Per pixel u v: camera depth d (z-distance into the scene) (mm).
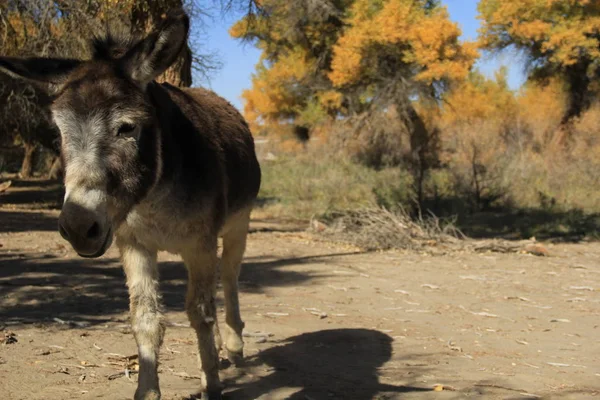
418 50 28000
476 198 19469
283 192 22984
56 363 5262
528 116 29375
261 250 12000
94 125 3551
